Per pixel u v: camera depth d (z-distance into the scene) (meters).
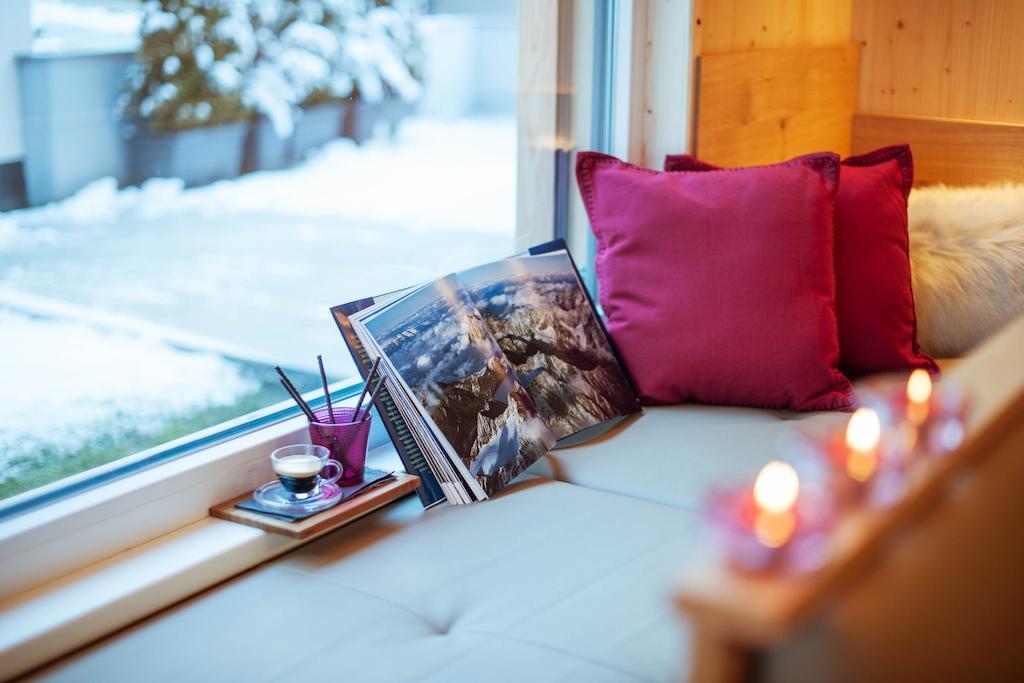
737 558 0.55
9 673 1.05
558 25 2.17
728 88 2.26
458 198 2.37
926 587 0.65
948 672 0.66
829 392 1.81
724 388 1.82
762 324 1.79
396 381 1.49
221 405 1.68
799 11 2.47
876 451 0.70
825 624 0.57
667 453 1.61
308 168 2.27
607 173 1.92
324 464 1.35
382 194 2.44
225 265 1.92
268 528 1.30
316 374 1.82
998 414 0.76
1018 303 2.00
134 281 1.62
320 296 2.02
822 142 2.62
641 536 1.32
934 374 1.94
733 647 0.53
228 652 1.08
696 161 2.03
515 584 1.20
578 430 1.70
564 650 1.05
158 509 1.31
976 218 2.05
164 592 1.20
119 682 1.04
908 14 2.57
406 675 1.02
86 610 1.12
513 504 1.45
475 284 1.75
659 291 1.83
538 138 2.23
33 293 1.36
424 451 1.48
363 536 1.37
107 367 1.49
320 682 1.02
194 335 1.72
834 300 1.86
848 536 0.59
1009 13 2.42
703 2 2.16
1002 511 0.73
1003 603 0.72
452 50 2.38
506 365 1.63
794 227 1.81
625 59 2.18
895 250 1.96
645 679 0.99
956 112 2.56
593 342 1.82
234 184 2.03
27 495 1.27
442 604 1.17
